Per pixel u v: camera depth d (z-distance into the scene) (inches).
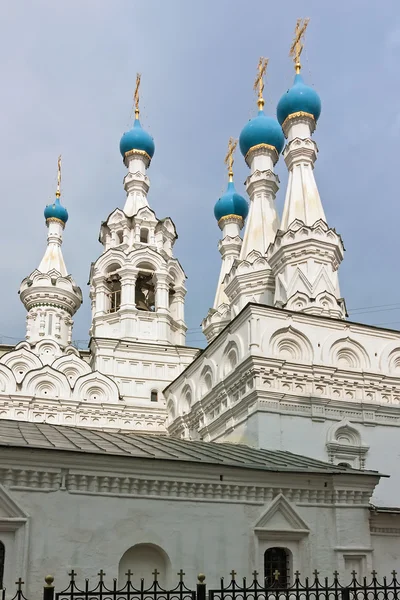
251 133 1553.9
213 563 639.8
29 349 1461.6
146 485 637.3
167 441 859.4
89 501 611.5
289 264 1243.8
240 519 667.4
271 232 1455.5
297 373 973.8
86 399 1334.9
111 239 1592.0
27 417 1286.9
